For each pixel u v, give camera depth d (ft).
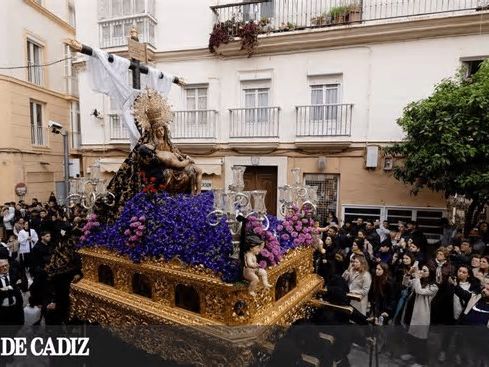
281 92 33.94
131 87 15.52
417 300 14.56
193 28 36.70
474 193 21.63
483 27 27.20
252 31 32.89
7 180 40.32
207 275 8.59
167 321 9.10
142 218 10.38
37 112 45.50
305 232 11.69
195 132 37.24
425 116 23.12
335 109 32.07
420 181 25.38
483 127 21.11
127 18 36.91
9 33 40.06
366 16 30.89
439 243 26.91
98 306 11.25
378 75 30.58
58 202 37.04
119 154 40.50
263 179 36.17
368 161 31.07
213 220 9.34
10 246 24.68
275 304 9.57
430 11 28.94
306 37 32.09
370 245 20.89
